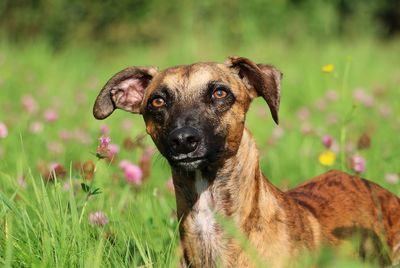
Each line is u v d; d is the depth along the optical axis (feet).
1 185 26.35
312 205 22.66
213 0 93.20
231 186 20.53
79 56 74.74
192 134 19.88
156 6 94.68
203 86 21.06
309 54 76.33
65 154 32.40
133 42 92.53
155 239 22.77
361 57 72.49
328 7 98.99
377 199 23.77
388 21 117.80
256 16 95.86
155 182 30.14
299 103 55.52
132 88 23.47
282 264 20.21
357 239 22.22
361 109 46.57
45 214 20.58
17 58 65.72
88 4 92.73
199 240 20.81
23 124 37.37
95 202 23.97
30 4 92.38
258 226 20.36
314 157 34.17
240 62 22.07
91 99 51.42
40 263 19.27
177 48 77.77
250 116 47.01
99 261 18.92
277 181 32.58
